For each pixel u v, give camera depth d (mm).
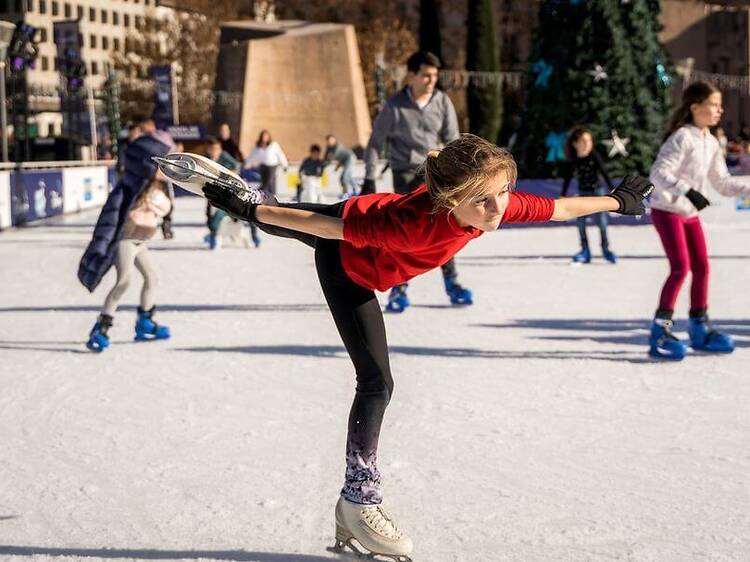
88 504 4391
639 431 5465
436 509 4266
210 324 9203
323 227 3553
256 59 45906
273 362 7453
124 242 7906
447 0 67875
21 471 4879
